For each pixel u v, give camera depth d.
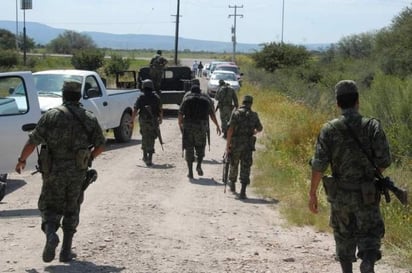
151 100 16.31
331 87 40.91
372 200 5.98
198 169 14.77
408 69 48.66
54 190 7.37
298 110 25.80
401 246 8.70
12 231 9.35
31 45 160.75
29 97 12.13
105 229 9.62
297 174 13.87
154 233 9.48
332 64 67.50
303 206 11.12
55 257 8.00
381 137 6.05
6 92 11.99
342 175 6.09
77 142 7.38
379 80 20.38
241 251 8.62
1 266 7.57
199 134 14.56
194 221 10.40
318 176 6.16
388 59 50.03
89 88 19.22
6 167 11.82
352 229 6.11
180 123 14.66
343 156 6.05
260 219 10.69
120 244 8.78
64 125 7.33
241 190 12.48
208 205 11.73
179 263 7.95
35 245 8.57
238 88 42.22
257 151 18.47
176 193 12.81
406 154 16.11
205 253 8.47
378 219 6.06
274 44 70.56
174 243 8.94
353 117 6.13
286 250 8.72
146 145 16.31
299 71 59.00
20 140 11.88
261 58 70.12
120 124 20.91
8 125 11.74
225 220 10.54
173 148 19.72
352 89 6.15
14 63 72.88
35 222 9.95
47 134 7.33
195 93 14.65
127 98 21.30
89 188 13.07
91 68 74.38
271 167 15.10
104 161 16.98
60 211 7.45
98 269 7.56
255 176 14.48
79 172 7.41
